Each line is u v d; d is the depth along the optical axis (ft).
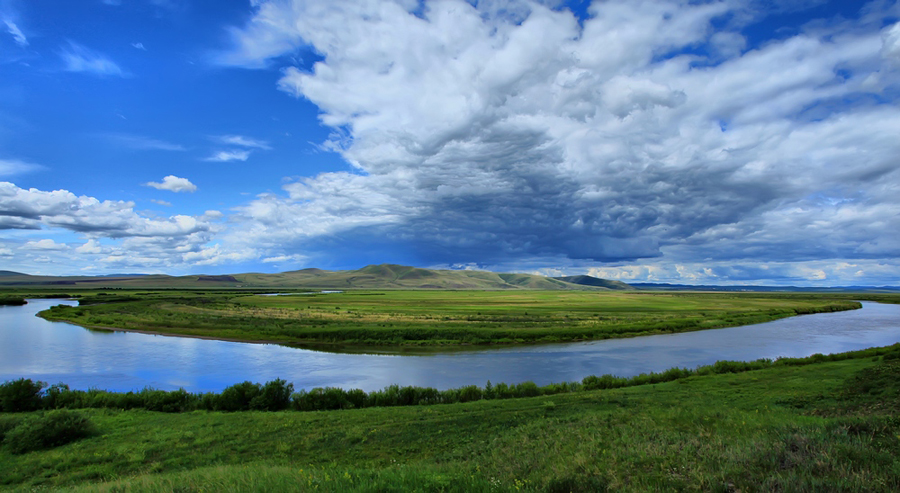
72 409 99.96
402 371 167.02
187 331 265.75
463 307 460.55
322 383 148.97
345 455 68.74
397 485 36.19
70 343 232.12
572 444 54.08
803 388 99.45
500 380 151.43
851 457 32.91
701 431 50.78
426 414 88.79
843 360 136.98
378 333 248.32
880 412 68.39
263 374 162.61
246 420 88.74
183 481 44.21
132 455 70.33
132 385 147.02
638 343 231.91
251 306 465.47
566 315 358.23
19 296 623.77
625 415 72.43
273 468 49.75
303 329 257.96
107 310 391.86
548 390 118.52
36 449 74.64
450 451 67.31
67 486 56.75
